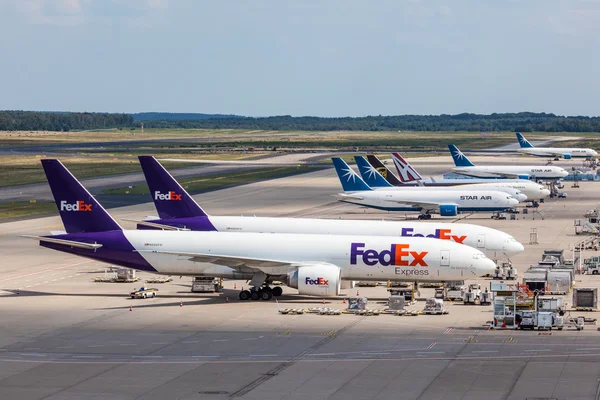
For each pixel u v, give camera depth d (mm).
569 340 189500
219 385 155500
